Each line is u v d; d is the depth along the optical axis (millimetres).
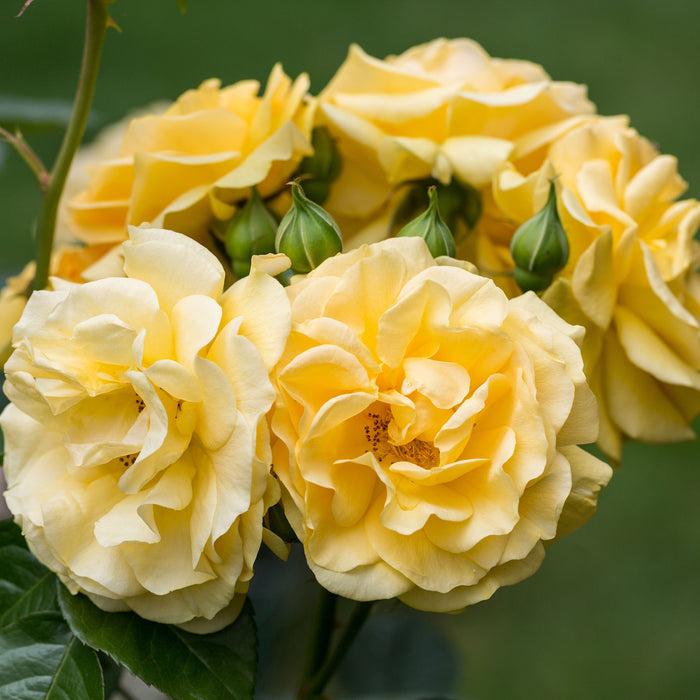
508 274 649
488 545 582
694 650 1179
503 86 694
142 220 655
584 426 587
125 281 578
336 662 663
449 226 669
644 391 668
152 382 569
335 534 580
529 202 646
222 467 570
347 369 570
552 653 1183
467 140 659
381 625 818
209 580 584
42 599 619
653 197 660
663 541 1294
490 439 582
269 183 657
